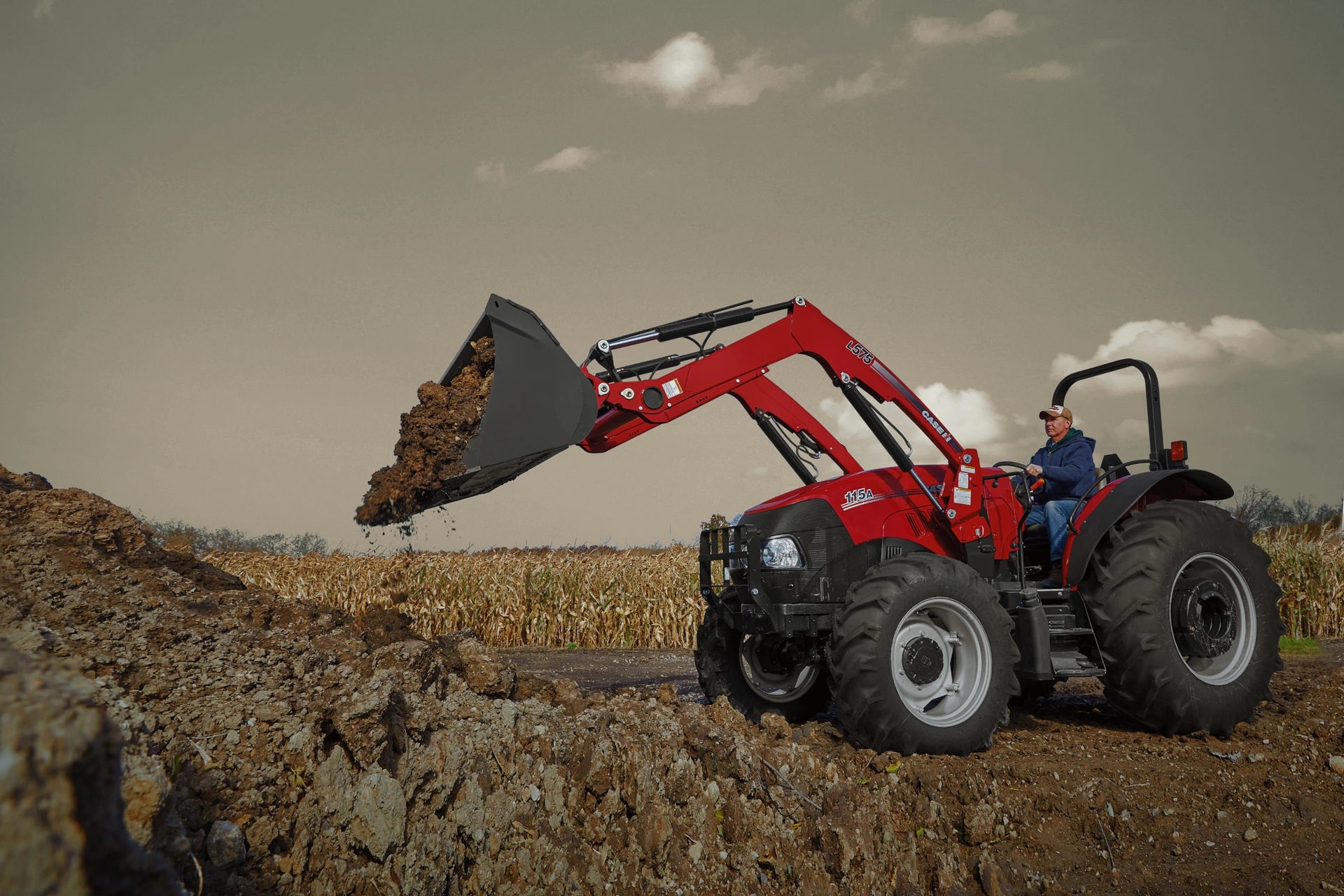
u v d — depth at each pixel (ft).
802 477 18.94
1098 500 17.29
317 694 9.51
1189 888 11.37
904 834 12.23
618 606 38.42
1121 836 12.51
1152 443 18.63
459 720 10.48
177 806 7.36
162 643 9.38
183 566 12.67
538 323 15.47
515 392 14.92
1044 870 11.78
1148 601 16.21
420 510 15.20
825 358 17.80
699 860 10.41
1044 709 19.56
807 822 11.59
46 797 3.74
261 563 41.91
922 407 17.57
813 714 18.92
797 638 17.37
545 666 30.60
